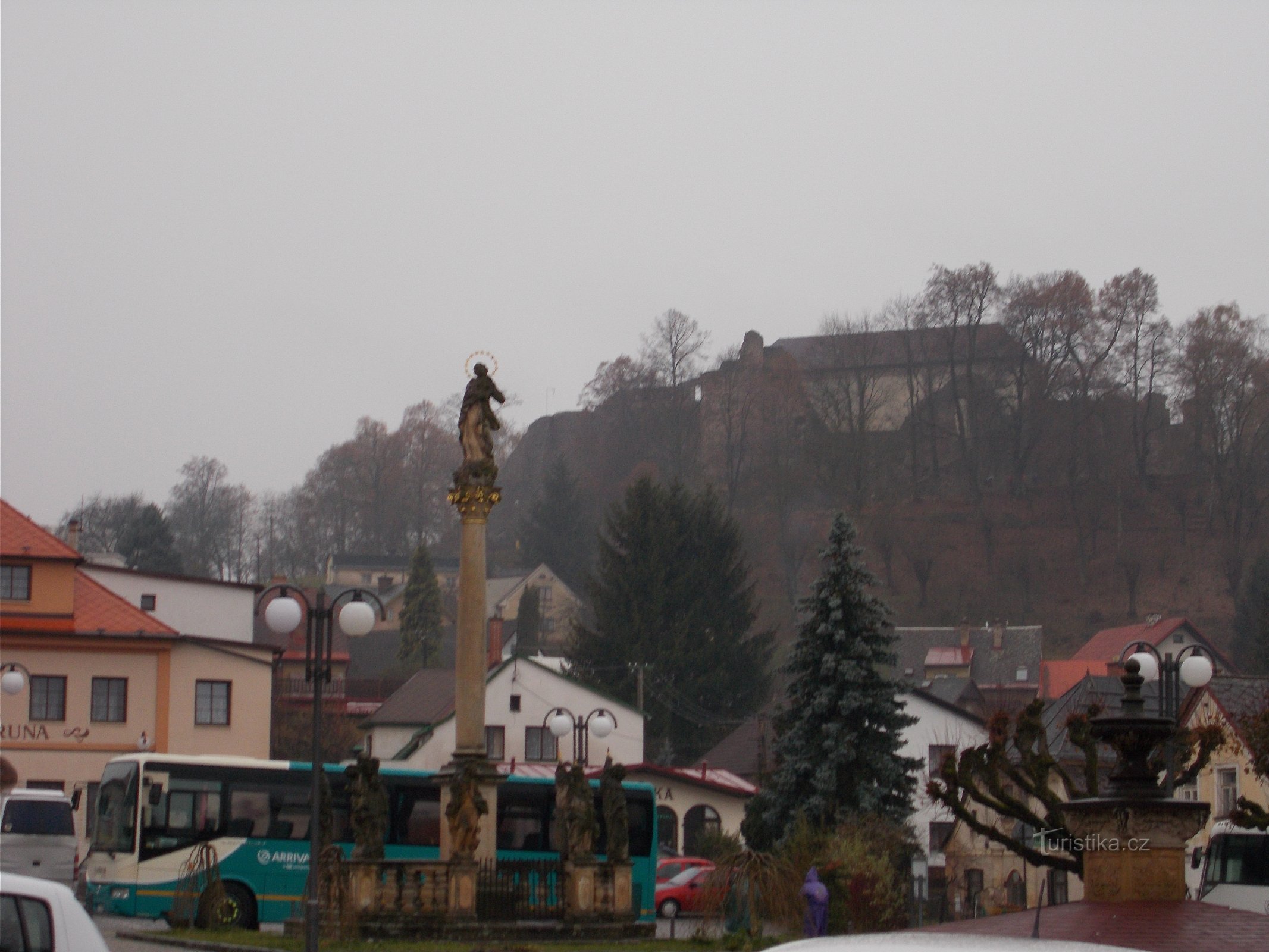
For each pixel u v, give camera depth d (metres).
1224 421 140.75
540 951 30.80
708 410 151.25
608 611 96.88
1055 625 136.75
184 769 38.41
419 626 136.88
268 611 27.06
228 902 37.19
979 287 152.62
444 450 183.88
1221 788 50.94
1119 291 148.25
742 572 100.38
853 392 153.62
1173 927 19.28
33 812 43.22
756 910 34.94
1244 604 122.81
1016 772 32.06
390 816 39.81
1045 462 146.50
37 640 59.38
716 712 95.81
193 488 186.75
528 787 41.22
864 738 54.47
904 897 42.09
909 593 140.62
